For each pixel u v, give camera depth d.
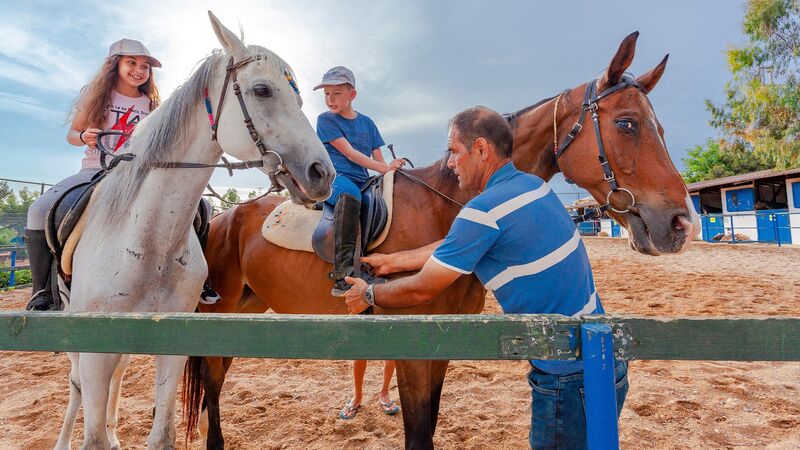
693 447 2.73
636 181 1.93
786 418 3.03
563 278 1.37
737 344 0.92
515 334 0.94
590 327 0.92
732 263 10.79
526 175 1.51
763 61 20.36
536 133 2.26
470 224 1.37
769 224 17.66
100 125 2.44
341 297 2.23
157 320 0.94
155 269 1.94
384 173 2.37
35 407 3.58
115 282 1.85
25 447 2.93
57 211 2.03
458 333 0.92
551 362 1.32
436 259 1.39
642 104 1.98
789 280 8.14
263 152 1.86
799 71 19.50
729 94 21.36
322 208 2.40
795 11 19.47
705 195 23.45
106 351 0.95
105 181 2.04
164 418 1.91
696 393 3.50
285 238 2.39
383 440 2.91
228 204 2.47
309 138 1.87
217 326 0.93
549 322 0.94
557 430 1.32
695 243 15.71
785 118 19.58
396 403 3.43
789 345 0.92
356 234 2.12
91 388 1.73
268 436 3.01
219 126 1.92
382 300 1.45
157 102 2.67
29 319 0.97
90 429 1.74
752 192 20.34
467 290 2.06
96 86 2.41
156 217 1.89
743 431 2.91
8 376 4.39
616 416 0.91
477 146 1.51
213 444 2.58
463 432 2.98
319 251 2.20
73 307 1.96
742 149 22.17
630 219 1.99
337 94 2.44
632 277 8.97
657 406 3.26
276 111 1.86
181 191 1.92
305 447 2.85
